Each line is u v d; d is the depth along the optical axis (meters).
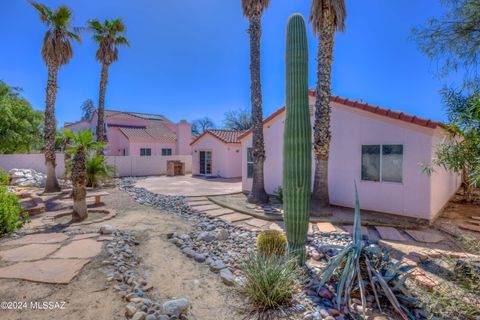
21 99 18.95
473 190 9.55
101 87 16.70
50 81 11.71
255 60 9.41
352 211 8.02
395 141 7.34
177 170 21.38
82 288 3.40
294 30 4.37
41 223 6.68
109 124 28.86
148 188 13.59
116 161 19.94
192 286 3.72
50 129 11.70
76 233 5.75
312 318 2.94
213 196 11.11
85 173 7.17
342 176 8.59
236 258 4.64
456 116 3.77
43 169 16.41
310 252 4.87
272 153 11.03
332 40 7.59
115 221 7.12
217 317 2.99
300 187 4.11
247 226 6.88
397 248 5.07
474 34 5.01
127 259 4.48
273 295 3.16
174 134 29.92
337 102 8.50
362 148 8.06
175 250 5.12
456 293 3.02
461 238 4.50
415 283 3.62
